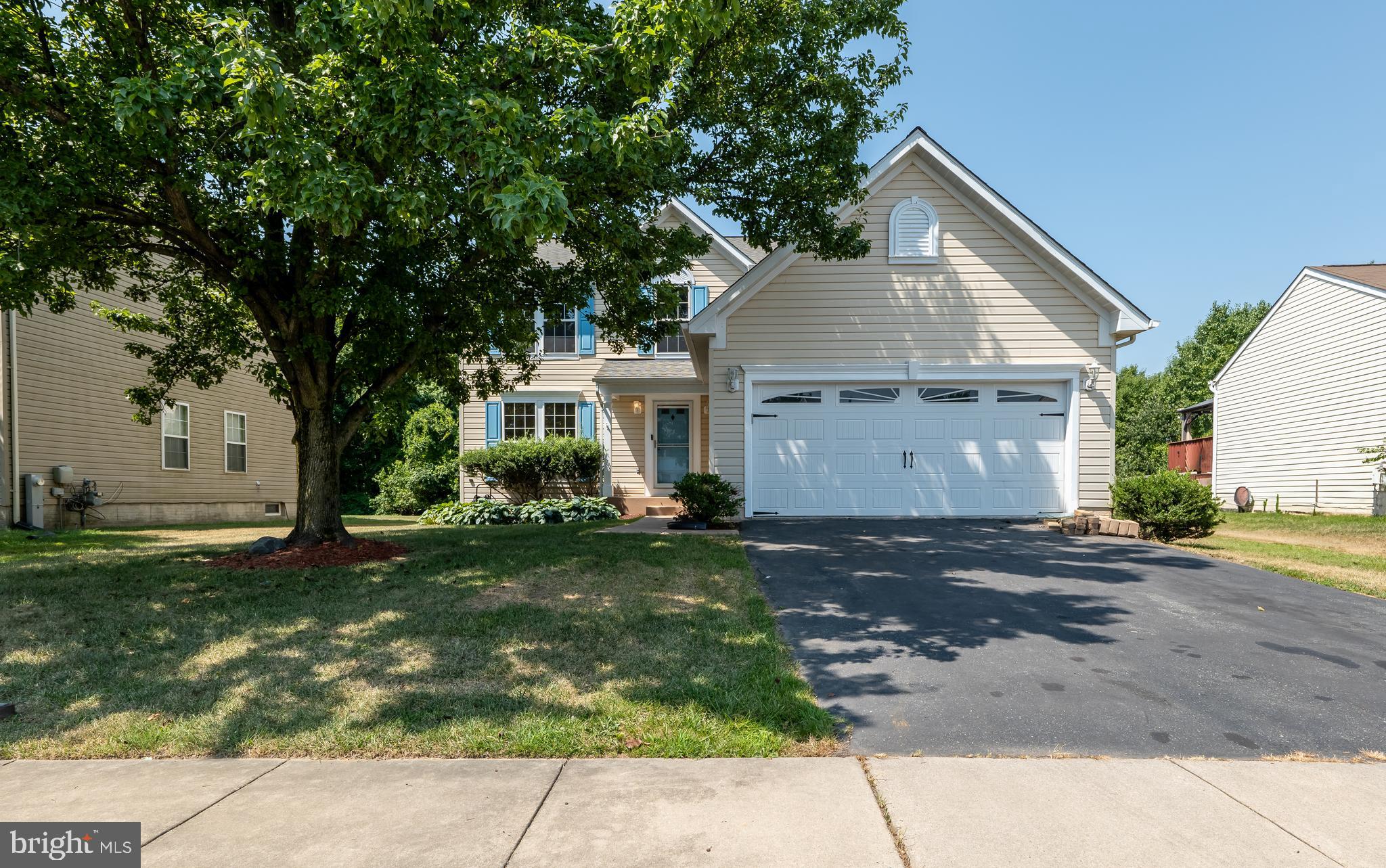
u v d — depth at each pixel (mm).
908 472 12461
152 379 16188
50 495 13500
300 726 3990
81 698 4410
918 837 2908
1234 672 5000
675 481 17969
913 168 12508
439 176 6660
